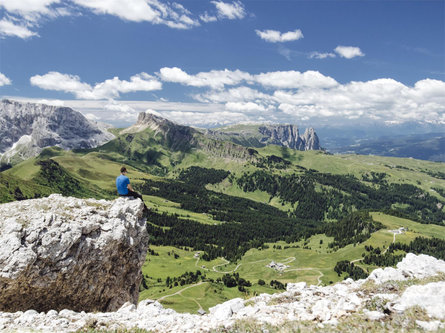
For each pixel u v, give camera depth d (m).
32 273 19.45
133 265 27.16
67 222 21.88
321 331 11.87
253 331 13.01
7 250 18.94
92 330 14.77
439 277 16.39
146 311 18.08
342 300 15.16
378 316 12.34
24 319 16.03
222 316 15.41
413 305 12.28
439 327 10.56
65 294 21.50
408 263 20.52
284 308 15.78
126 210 26.47
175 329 14.77
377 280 19.34
